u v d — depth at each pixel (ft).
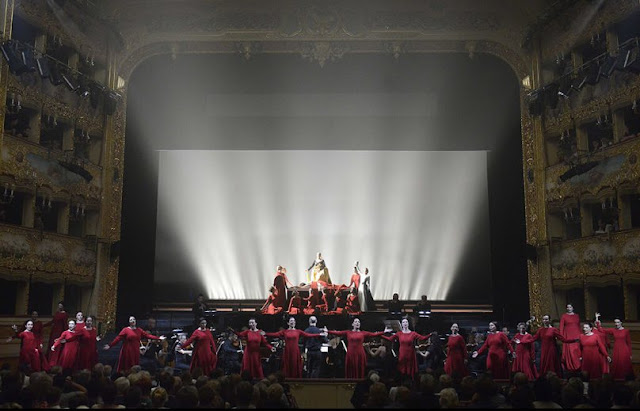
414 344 51.65
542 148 76.02
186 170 87.97
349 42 79.05
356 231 88.63
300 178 88.53
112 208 75.66
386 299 87.20
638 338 57.41
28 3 63.67
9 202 59.62
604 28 65.98
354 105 84.38
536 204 76.43
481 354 53.57
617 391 22.25
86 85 70.08
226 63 81.71
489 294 85.51
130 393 23.29
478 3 78.79
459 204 87.25
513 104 82.23
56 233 66.39
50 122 67.62
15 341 56.34
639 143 61.00
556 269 73.26
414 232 87.97
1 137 58.23
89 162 72.38
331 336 58.34
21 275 60.80
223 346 56.18
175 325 73.92
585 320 64.08
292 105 84.48
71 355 50.31
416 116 84.02
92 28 74.02
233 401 28.99
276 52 79.56
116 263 76.18
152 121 83.97
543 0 74.69
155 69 82.79
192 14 79.56
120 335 52.65
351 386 43.52
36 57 61.93
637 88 61.62
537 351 63.31
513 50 79.61
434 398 24.62
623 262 62.13
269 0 78.33
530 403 22.47
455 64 82.33
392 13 79.36
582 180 69.15
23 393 24.44
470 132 83.51
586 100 69.41
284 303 73.82
